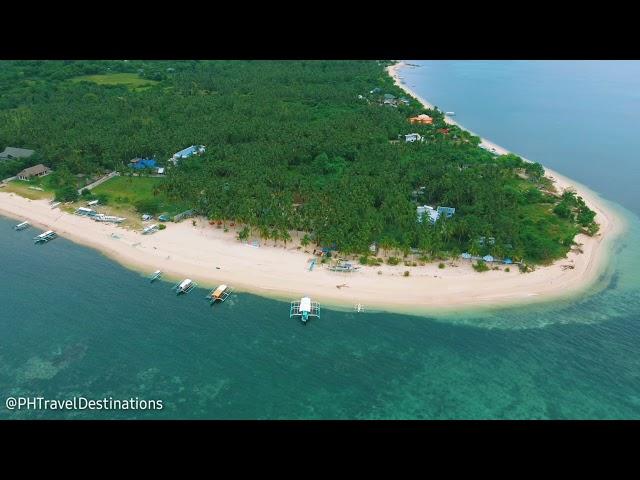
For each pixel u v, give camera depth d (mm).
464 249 139375
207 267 134625
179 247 144375
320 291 124438
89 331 111625
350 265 132750
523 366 103500
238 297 122812
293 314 115562
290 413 92062
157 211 164375
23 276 132375
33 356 104375
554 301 122938
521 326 114500
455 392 97188
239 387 97312
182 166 188750
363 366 102812
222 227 154750
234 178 173250
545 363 104250
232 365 102500
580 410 93562
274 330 112000
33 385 97188
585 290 127438
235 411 92250
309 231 146250
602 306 121562
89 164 191625
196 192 164125
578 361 104875
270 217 144000
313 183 172750
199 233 151625
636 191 193375
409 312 117938
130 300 122062
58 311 118062
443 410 93312
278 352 106000
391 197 156000
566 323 115688
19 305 120312
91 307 119562
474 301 121875
